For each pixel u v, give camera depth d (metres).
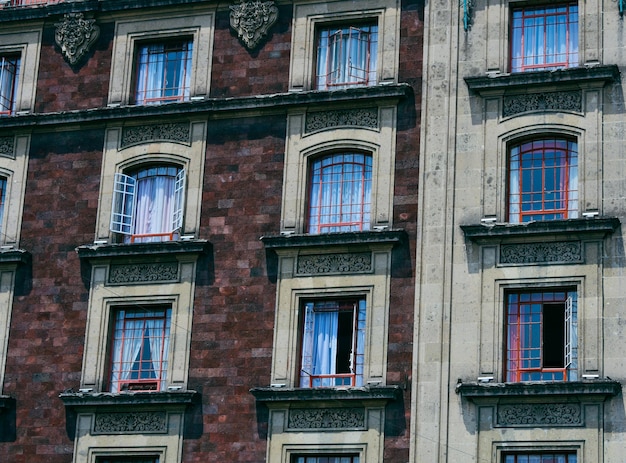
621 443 47.31
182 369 51.78
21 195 55.56
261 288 52.00
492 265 50.12
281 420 50.28
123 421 51.81
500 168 51.12
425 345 49.81
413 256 50.91
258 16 55.19
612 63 51.22
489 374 49.06
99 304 53.38
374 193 52.00
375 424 49.38
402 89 52.41
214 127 54.44
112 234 54.31
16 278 54.53
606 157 50.31
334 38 54.69
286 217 52.56
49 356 53.28
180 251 52.84
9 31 58.00
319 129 53.31
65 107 56.41
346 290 51.12
